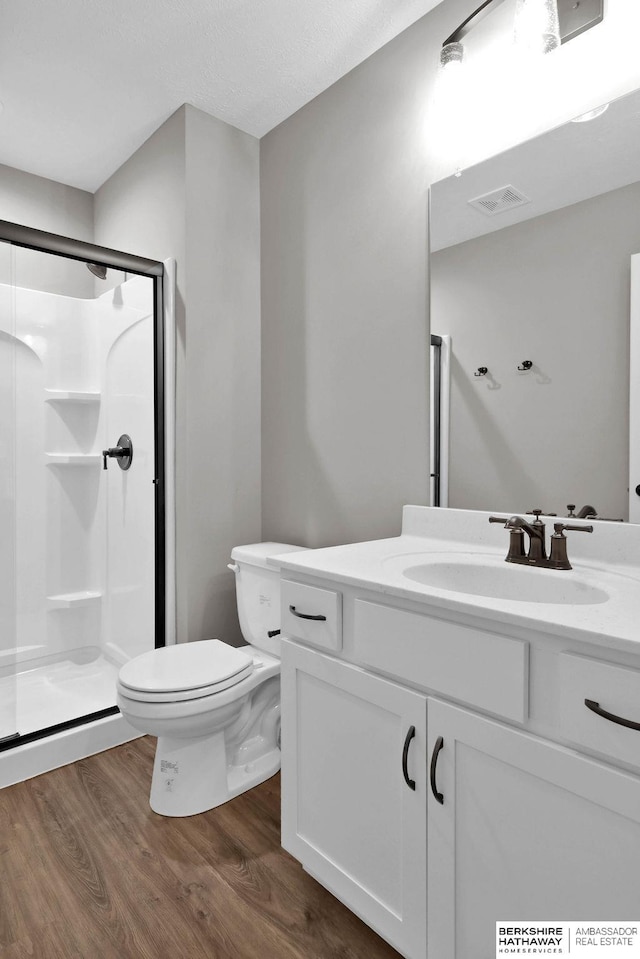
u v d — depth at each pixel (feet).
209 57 6.43
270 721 6.47
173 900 4.46
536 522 4.50
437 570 4.57
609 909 2.69
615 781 2.62
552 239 4.75
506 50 5.04
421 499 5.87
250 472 8.04
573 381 4.64
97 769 6.40
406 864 3.61
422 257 5.81
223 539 7.73
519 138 4.98
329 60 6.47
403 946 3.64
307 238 7.25
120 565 8.52
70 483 9.20
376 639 3.77
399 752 3.66
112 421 8.72
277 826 5.42
